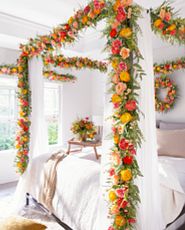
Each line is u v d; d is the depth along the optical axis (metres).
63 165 2.59
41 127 3.10
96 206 1.96
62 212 2.31
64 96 5.20
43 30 3.81
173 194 1.99
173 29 1.86
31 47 2.73
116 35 1.56
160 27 1.83
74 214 2.16
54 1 2.91
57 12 3.24
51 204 2.48
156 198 1.71
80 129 3.94
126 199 1.48
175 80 3.91
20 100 2.98
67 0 2.88
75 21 2.05
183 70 3.79
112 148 1.58
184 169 2.66
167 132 3.48
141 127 1.64
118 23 1.53
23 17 3.40
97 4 1.72
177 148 3.24
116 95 1.51
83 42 4.46
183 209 2.19
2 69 4.03
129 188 1.49
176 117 3.89
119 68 1.50
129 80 1.51
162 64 3.87
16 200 3.00
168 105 3.89
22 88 2.98
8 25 3.43
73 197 2.21
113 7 1.57
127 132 1.48
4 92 4.49
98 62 3.92
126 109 1.49
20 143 3.01
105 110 1.72
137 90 1.62
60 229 2.51
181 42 2.12
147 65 1.71
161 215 1.75
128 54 1.48
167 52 4.00
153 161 1.72
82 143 3.71
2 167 4.29
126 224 1.49
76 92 5.45
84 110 5.64
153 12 1.82
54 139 5.22
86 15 1.92
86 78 5.68
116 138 1.53
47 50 2.62
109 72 1.68
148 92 1.71
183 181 2.36
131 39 1.51
